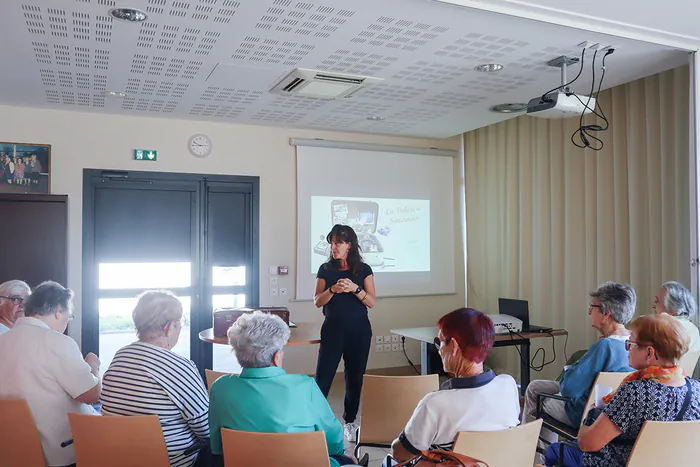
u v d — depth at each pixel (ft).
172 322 7.50
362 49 11.63
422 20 10.16
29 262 16.20
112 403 7.14
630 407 6.66
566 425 9.99
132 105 16.46
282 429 6.39
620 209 15.60
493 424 6.15
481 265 21.39
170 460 7.11
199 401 7.34
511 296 19.81
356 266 13.12
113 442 6.73
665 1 9.51
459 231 22.40
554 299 18.08
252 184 19.36
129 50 11.61
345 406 13.35
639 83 14.99
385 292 21.04
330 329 12.94
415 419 6.27
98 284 17.76
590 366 9.44
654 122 14.53
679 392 6.62
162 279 18.48
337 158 20.44
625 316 9.67
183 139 18.54
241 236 19.31
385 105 16.37
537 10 9.85
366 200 20.80
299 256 19.84
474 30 10.61
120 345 17.97
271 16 9.95
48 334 7.75
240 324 6.72
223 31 10.61
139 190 18.17
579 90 14.78
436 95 15.21
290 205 19.83
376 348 20.95
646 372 6.79
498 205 20.49
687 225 13.79
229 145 19.08
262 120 18.51
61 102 16.11
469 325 6.34
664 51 11.73
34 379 7.56
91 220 17.49
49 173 17.01
